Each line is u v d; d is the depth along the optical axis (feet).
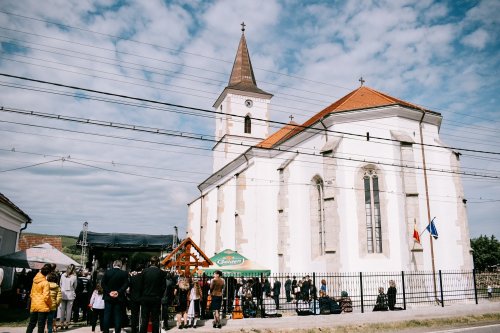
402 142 79.71
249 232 107.14
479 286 80.74
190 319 49.08
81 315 62.18
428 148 84.58
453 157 85.97
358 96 95.91
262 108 150.82
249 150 110.93
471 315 58.49
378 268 75.15
